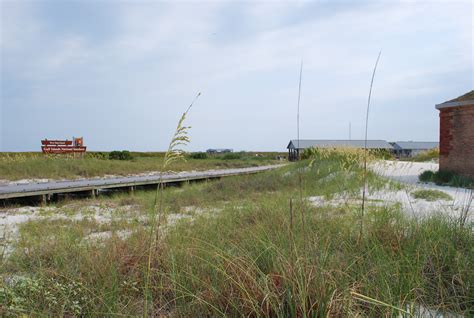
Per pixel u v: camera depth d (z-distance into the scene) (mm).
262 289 3076
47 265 4562
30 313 3037
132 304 3387
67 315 3355
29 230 7465
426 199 9891
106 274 3941
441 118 14953
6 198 12852
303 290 2783
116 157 37281
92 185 15859
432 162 25609
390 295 2947
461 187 12523
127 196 15406
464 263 3863
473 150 13500
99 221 8836
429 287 3572
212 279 3654
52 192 14219
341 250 4492
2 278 3766
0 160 23844
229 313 3148
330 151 19688
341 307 2859
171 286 3682
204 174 23969
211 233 5398
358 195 10406
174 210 10000
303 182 13969
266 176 18594
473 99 13359
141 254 4316
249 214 7215
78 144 28844
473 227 5266
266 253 4016
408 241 4598
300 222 5055
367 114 4078
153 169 27266
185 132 2809
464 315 3121
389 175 15961
